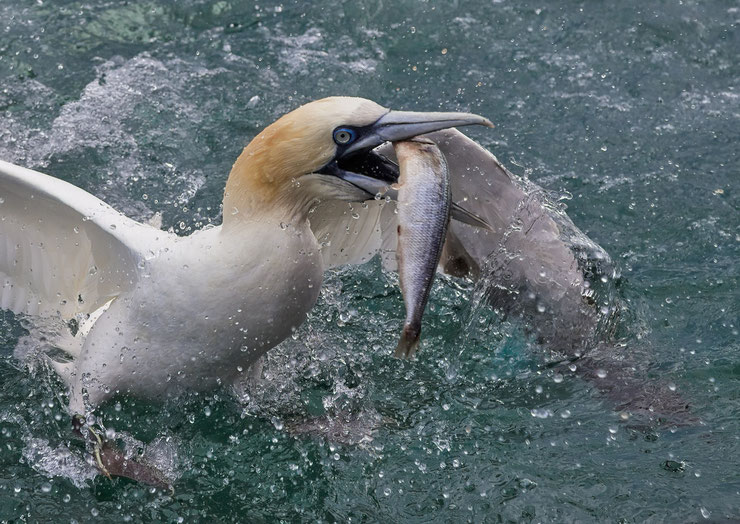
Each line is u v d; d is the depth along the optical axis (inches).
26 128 541.0
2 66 591.2
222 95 574.9
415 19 645.9
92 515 327.6
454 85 595.2
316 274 333.1
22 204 342.3
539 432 358.0
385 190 318.3
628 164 530.3
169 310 327.3
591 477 335.0
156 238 336.5
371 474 342.0
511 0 665.6
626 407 368.8
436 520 322.3
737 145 545.0
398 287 441.1
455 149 386.6
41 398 371.9
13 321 407.5
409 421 367.2
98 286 359.3
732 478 330.3
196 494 336.5
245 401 367.9
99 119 550.6
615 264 449.4
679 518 315.6
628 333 408.8
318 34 631.8
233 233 324.2
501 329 414.9
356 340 408.8
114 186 502.9
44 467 344.8
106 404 350.0
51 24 631.8
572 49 628.1
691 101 585.9
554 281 411.8
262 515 328.2
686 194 504.4
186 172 516.7
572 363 396.2
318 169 317.7
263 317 330.3
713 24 651.5
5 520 324.2
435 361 400.5
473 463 344.5
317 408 373.7
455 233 416.5
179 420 359.3
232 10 651.5
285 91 581.9
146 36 627.2
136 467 344.2
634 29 645.3
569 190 509.0
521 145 545.0
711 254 459.8
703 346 399.5
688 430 354.9
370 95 585.6
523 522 319.6
